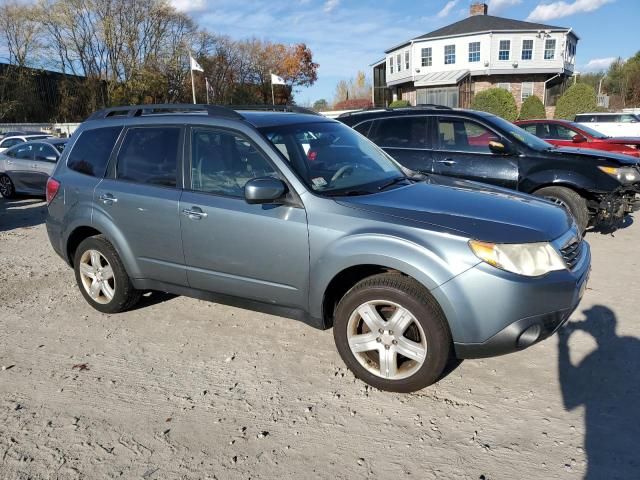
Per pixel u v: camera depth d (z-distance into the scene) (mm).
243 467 2748
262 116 4156
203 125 4086
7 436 3033
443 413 3168
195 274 4066
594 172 6430
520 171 6715
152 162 4305
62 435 3037
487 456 2779
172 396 3420
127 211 4324
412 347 3246
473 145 6977
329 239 3410
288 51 63406
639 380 3439
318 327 3654
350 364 3488
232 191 3859
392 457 2797
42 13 40688
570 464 2695
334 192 3631
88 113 42531
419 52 41969
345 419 3135
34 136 19969
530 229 3213
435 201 3570
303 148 3916
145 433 3043
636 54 57531
